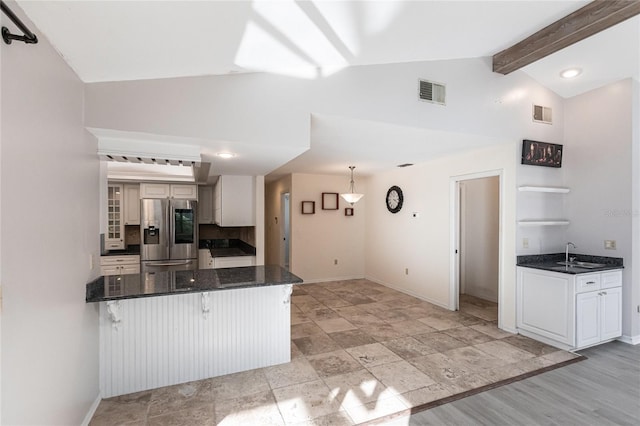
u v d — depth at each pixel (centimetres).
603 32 280
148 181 509
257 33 176
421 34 231
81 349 198
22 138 130
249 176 464
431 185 498
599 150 374
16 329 125
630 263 347
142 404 230
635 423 211
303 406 228
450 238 464
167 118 213
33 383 139
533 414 221
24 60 131
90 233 215
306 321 413
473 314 445
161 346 254
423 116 297
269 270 313
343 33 198
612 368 288
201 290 238
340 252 672
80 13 133
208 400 235
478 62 330
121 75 197
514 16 243
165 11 139
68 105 176
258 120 235
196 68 208
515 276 371
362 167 548
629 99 350
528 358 307
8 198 121
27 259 134
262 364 288
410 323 407
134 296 219
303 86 249
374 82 274
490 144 374
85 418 205
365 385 257
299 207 634
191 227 522
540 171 388
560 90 391
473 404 232
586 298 320
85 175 204
